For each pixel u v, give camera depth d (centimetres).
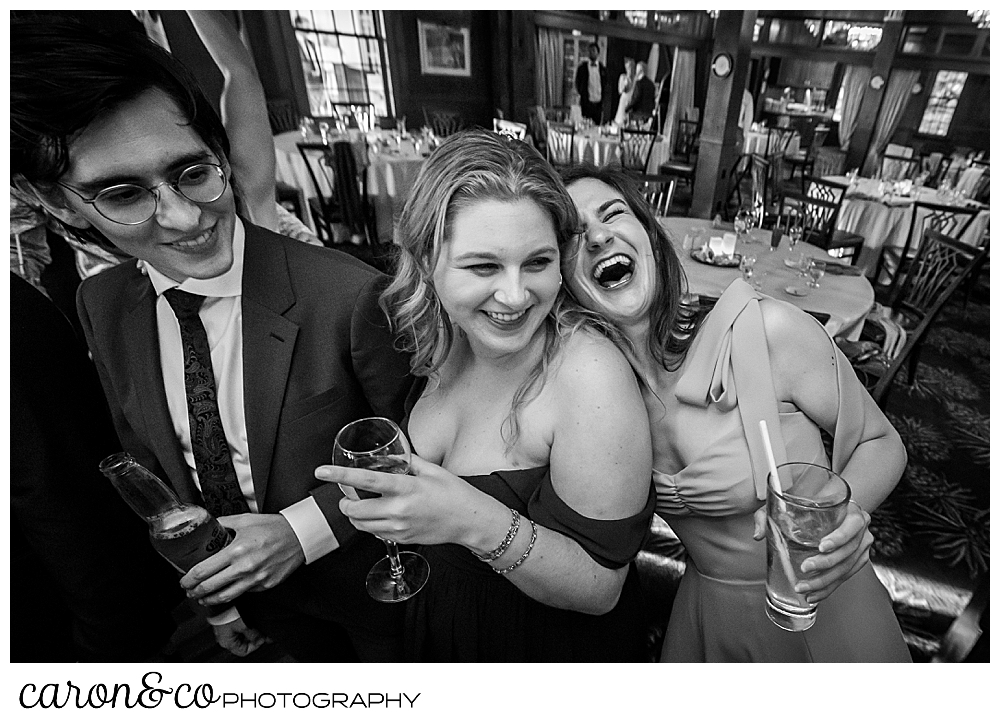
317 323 90
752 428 82
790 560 73
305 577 109
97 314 93
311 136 456
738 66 463
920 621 156
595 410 72
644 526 78
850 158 688
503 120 650
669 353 89
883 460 91
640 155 605
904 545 184
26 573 102
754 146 672
